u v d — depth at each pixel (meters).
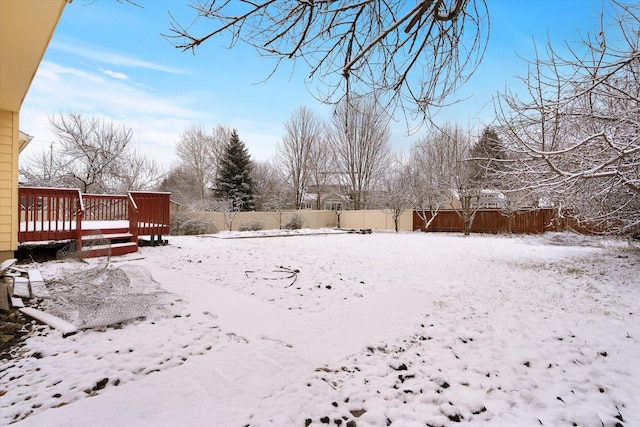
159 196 10.03
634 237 10.50
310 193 32.66
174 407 2.29
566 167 6.09
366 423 2.20
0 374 2.73
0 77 4.96
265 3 2.71
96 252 6.97
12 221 6.72
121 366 2.86
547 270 7.53
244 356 3.07
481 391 2.60
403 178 22.36
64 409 2.24
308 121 30.53
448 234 19.09
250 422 2.15
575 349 3.34
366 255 9.74
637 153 5.19
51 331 3.60
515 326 3.96
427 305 4.75
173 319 4.02
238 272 6.76
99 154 19.42
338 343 3.41
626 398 2.55
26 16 3.36
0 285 4.19
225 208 20.56
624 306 4.79
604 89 5.74
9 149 6.68
